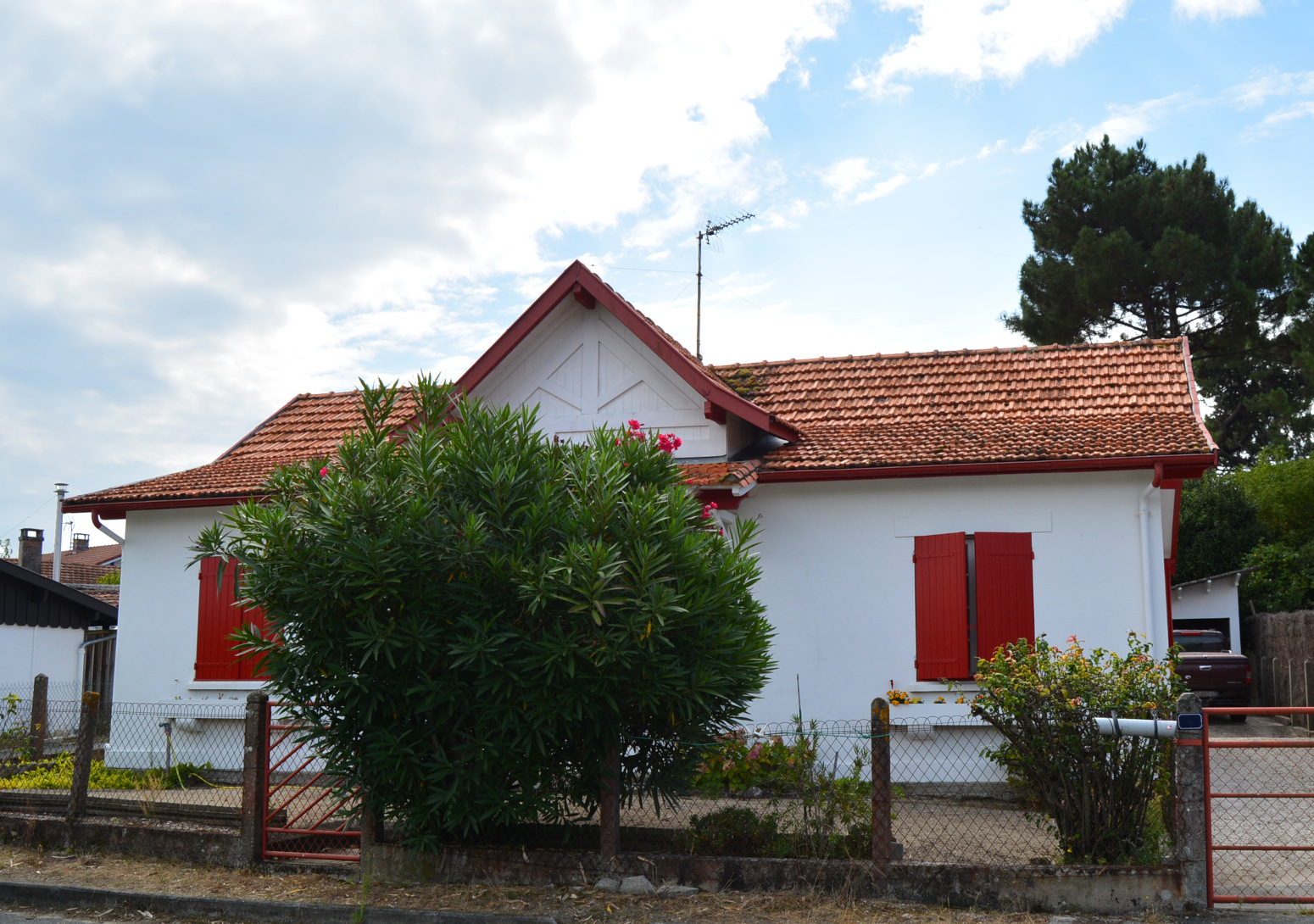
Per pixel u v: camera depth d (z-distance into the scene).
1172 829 7.00
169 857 8.55
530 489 7.61
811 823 7.48
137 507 13.74
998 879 6.80
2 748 12.90
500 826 7.82
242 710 13.05
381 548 7.00
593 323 13.57
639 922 6.61
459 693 7.25
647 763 7.73
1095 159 36.06
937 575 11.41
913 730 11.24
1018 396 13.24
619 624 6.98
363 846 7.89
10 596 18.41
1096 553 11.06
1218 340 33.94
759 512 12.14
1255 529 27.28
